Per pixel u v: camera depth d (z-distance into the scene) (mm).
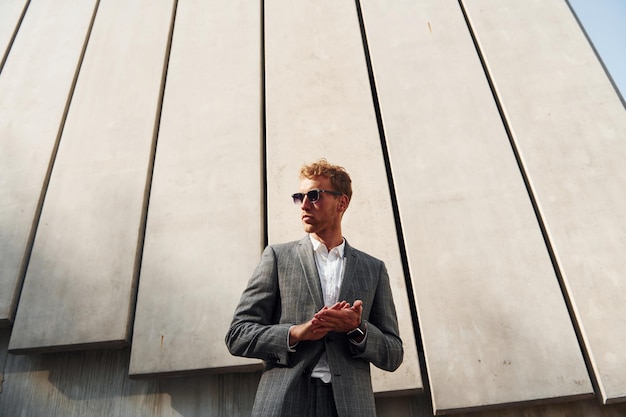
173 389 2484
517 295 2430
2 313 2625
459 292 2467
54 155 3184
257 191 2846
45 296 2643
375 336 1515
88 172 3027
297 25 3549
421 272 2535
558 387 2211
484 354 2314
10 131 3275
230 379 2484
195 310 2525
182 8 3779
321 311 1410
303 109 3127
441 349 2342
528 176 2766
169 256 2686
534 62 3164
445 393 2248
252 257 2641
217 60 3430
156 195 2898
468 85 3133
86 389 2523
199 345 2438
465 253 2564
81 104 3330
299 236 2654
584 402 2285
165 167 2992
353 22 3523
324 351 1486
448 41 3348
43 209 2924
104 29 3738
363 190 2799
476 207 2689
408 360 2338
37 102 3393
